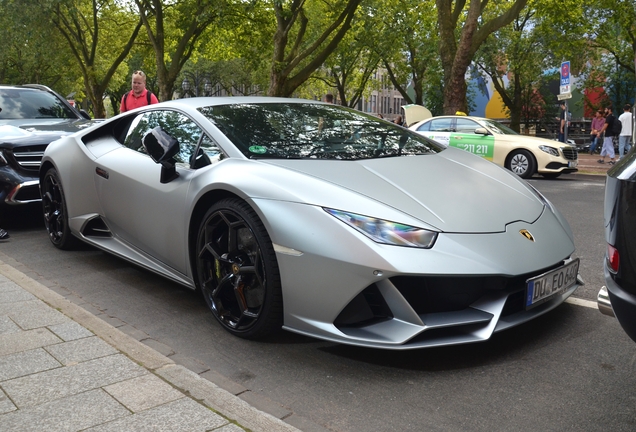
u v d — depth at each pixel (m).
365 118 3.91
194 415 2.03
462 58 14.48
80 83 45.31
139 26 26.86
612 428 2.06
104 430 1.95
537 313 2.72
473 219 2.69
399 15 26.62
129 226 3.78
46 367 2.44
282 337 2.95
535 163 11.95
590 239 5.32
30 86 7.58
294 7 18.33
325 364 2.64
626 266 1.82
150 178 3.54
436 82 29.88
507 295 2.55
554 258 2.74
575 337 2.87
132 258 3.82
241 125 3.35
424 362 2.63
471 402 2.27
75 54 27.62
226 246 2.99
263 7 23.28
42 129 6.11
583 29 23.22
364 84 35.50
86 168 4.23
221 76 43.94
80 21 30.58
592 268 4.25
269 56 27.30
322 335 2.56
